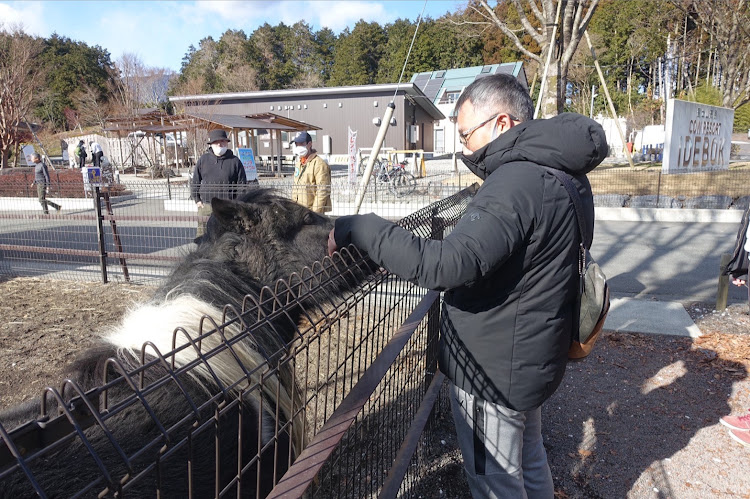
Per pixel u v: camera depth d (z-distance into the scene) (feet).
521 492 5.93
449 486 9.21
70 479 3.93
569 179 5.25
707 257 25.18
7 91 75.15
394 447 8.23
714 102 106.22
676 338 15.03
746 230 11.60
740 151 105.09
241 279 5.90
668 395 12.07
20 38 79.30
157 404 4.54
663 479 9.30
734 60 74.49
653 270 22.90
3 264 25.11
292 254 6.48
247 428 5.07
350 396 5.09
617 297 18.97
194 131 74.43
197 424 3.23
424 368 9.52
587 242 5.65
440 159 109.40
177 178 75.05
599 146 5.15
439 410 11.25
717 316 16.66
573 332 5.78
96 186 21.08
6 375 13.23
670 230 32.32
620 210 36.70
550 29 32.89
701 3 74.59
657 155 82.23
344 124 99.55
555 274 5.24
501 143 5.34
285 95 100.01
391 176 45.91
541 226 5.00
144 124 81.92
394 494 6.40
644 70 171.94
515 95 5.68
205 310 5.03
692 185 39.47
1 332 16.12
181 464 4.46
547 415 11.39
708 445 10.22
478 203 5.04
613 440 10.47
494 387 5.58
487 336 5.49
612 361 13.78
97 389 2.75
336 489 8.20
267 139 102.83
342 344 12.50
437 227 9.73
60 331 16.29
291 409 5.13
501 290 5.31
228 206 6.08
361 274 6.74
